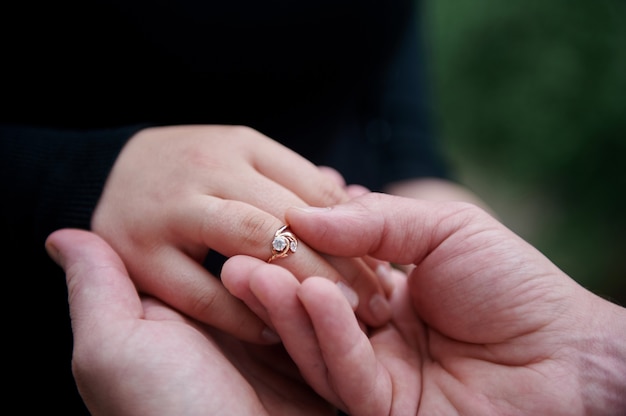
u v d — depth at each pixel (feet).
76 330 0.65
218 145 0.79
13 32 0.93
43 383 0.90
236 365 0.73
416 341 0.79
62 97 0.98
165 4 0.90
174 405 0.60
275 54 1.00
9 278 0.87
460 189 1.34
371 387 0.66
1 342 0.89
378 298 0.77
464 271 0.71
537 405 0.67
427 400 0.71
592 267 1.99
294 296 0.63
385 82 1.36
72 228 0.78
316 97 1.09
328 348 0.63
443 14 2.27
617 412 0.67
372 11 1.07
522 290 0.70
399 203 0.74
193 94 1.00
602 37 2.09
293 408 0.72
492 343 0.72
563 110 2.13
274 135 1.09
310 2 0.96
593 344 0.68
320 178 0.80
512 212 2.16
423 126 1.43
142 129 0.84
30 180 0.83
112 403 0.62
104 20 0.90
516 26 2.19
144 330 0.64
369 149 1.32
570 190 2.15
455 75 2.26
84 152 0.83
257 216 0.71
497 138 2.22
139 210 0.76
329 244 0.72
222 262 0.98
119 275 0.69
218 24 0.93
